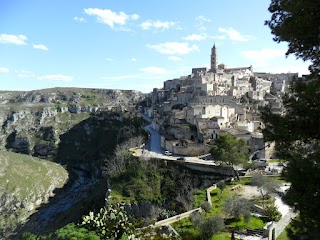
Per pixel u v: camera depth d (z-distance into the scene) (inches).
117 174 3265.3
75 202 4857.3
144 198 2787.9
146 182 3014.3
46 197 6018.7
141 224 929.5
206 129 3814.0
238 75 7007.9
